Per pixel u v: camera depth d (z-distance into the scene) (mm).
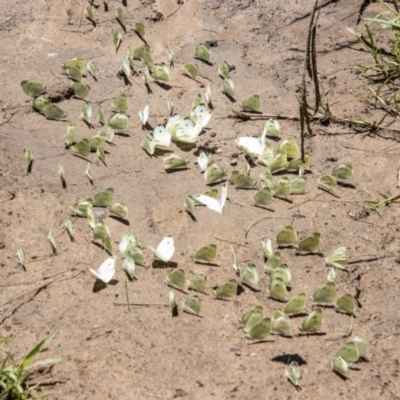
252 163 6309
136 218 5758
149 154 6371
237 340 4801
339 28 7723
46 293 5102
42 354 4672
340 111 6816
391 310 5055
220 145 6484
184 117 6738
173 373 4574
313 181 6137
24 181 6031
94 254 5422
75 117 6746
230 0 8031
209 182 6066
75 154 6336
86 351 4699
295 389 4484
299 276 5301
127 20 7820
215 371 4590
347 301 4930
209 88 6863
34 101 6738
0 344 4699
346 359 4609
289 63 7355
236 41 7598
